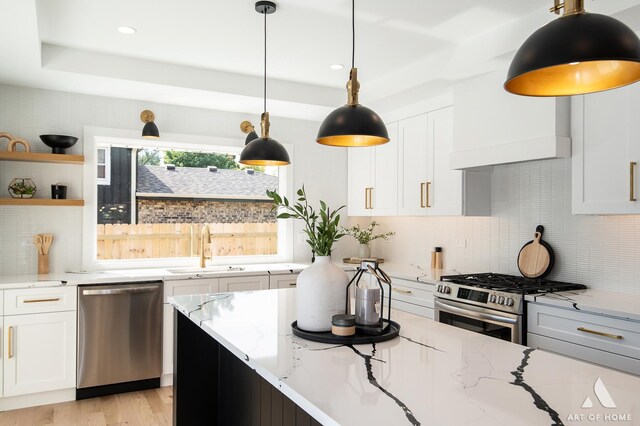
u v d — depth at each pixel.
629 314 2.37
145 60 3.69
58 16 2.89
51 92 3.92
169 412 3.32
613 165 2.65
